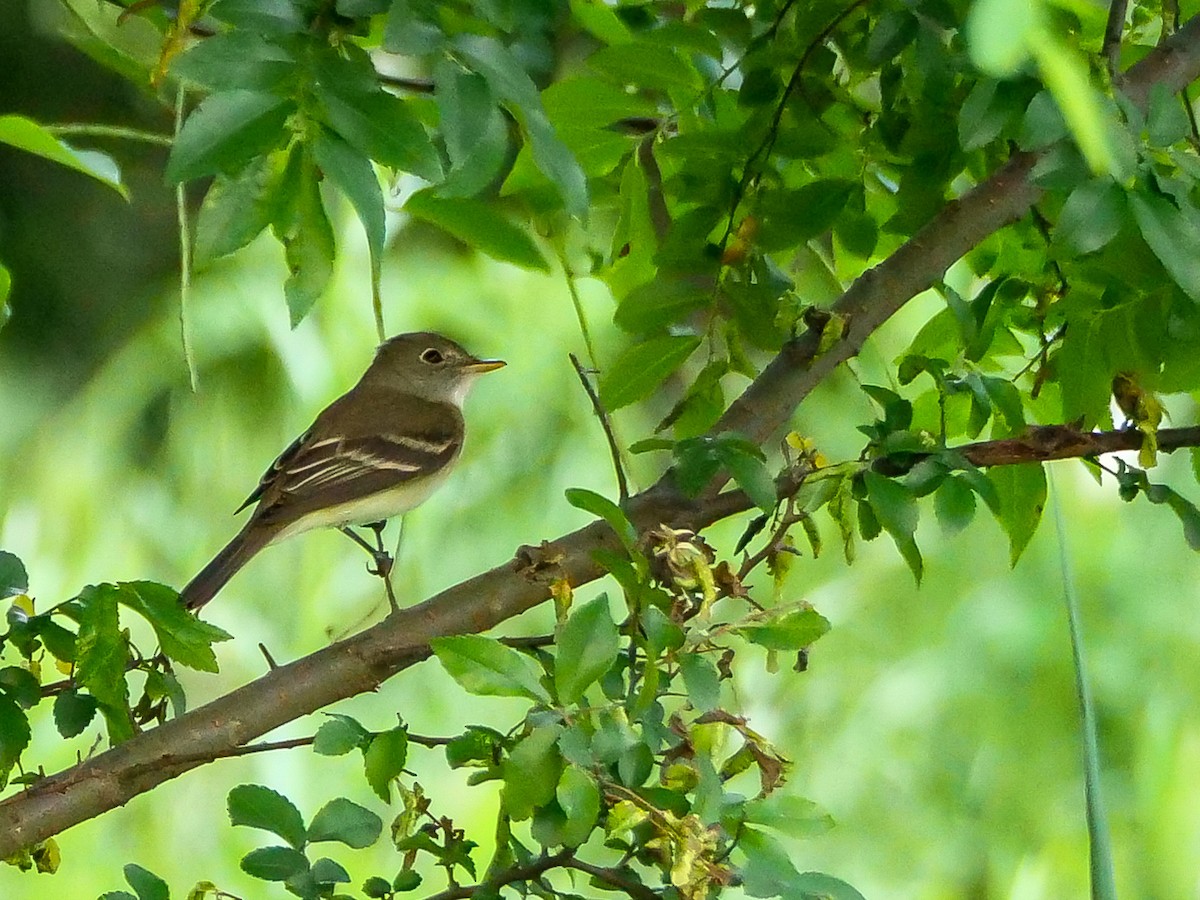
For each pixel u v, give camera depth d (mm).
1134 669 9758
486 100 3648
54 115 10664
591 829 3756
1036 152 4984
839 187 5578
